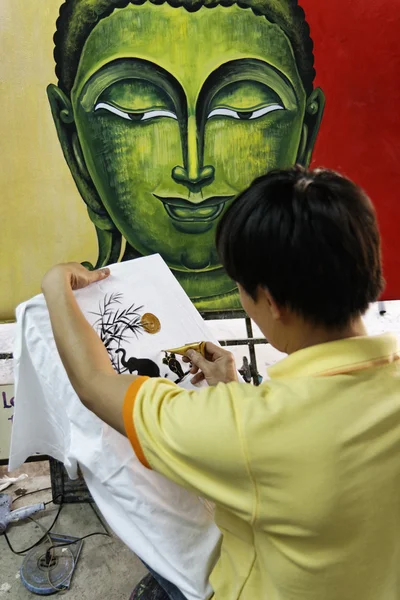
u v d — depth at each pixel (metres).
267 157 1.28
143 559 0.60
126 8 1.14
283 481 0.38
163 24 1.16
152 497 0.58
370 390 0.40
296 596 0.42
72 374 0.52
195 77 1.20
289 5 1.19
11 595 1.03
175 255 1.31
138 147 1.22
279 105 1.25
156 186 1.25
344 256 0.39
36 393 0.76
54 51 1.14
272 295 0.42
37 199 1.21
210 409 0.41
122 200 1.25
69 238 1.25
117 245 1.28
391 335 0.44
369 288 0.41
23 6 1.11
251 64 1.22
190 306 0.75
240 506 0.40
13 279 1.24
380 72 1.26
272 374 0.44
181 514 0.58
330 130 1.29
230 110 1.24
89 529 1.18
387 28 1.23
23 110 1.16
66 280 0.64
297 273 0.39
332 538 0.39
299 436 0.38
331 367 0.40
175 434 0.41
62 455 0.81
